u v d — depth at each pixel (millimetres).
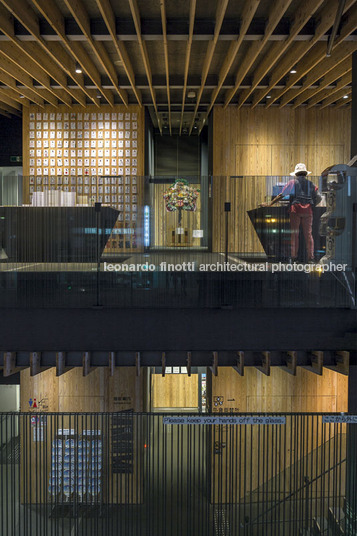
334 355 4855
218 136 9977
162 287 4777
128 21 6102
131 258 4742
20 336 4789
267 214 4746
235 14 5992
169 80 8445
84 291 4766
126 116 9969
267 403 9062
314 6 5059
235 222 4742
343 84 7852
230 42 6832
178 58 7609
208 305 4793
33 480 8422
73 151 10008
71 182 4750
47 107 9969
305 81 8133
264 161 9992
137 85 8539
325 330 4820
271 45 6930
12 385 11164
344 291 4801
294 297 4805
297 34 5949
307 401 9039
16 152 10922
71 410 9172
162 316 4797
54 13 5562
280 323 4816
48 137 10008
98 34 6117
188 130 13484
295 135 9961
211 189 4711
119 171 9992
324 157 9977
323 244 4820
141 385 9266
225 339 4824
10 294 4758
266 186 4773
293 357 4801
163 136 13672
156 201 4688
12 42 6562
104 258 4734
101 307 4758
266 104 9703
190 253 4750
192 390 12680
